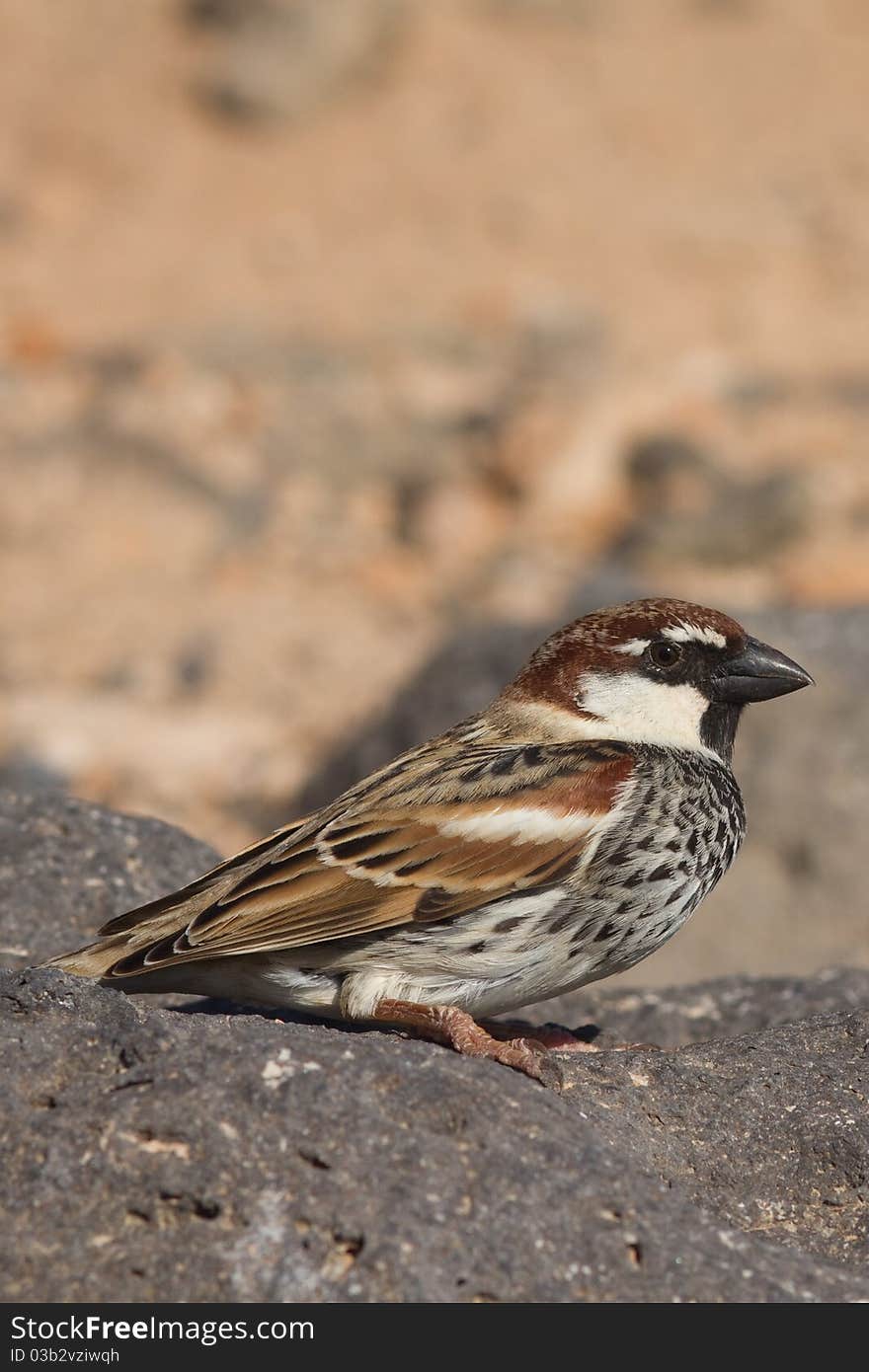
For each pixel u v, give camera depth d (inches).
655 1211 187.0
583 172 1269.7
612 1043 269.1
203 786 605.9
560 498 860.0
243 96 1298.0
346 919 241.8
